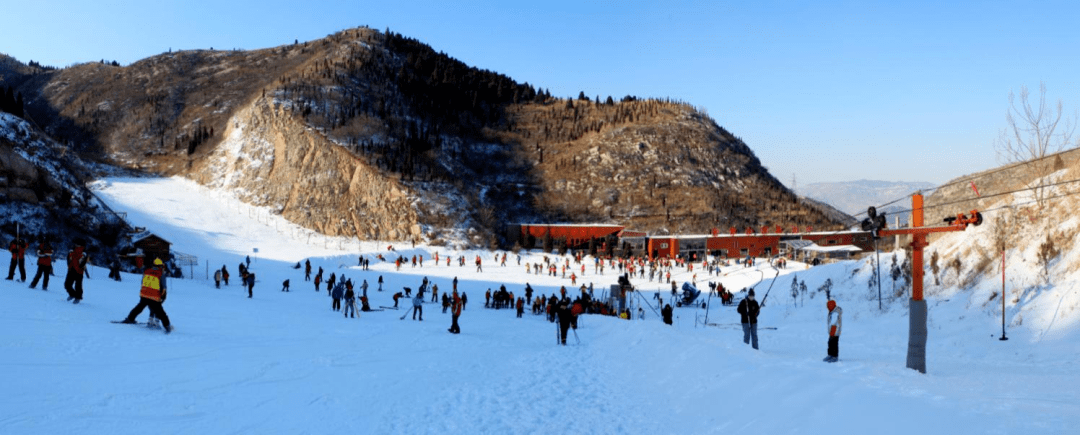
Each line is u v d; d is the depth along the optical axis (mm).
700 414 9039
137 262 15742
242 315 20953
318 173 92500
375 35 168250
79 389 8555
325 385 10641
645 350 15117
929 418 6316
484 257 80312
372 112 113812
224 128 111562
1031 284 18562
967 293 21016
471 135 135750
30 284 18094
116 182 91625
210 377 10258
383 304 35188
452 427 8664
